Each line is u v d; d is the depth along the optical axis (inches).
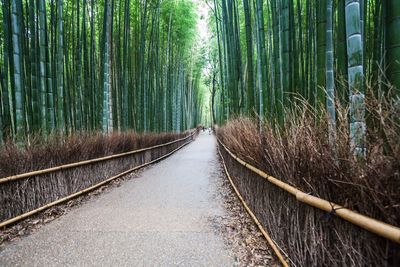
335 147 60.3
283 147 90.0
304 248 69.8
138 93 391.2
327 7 109.0
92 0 288.5
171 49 634.2
